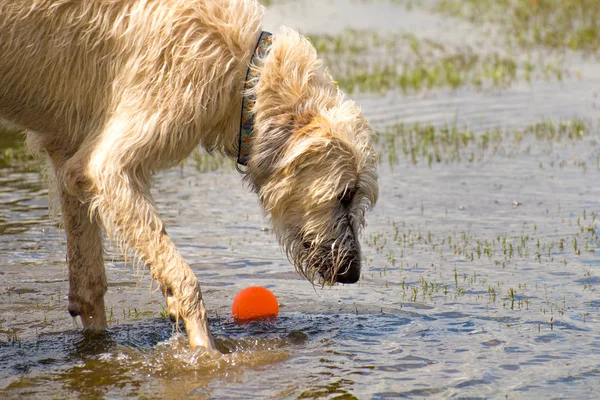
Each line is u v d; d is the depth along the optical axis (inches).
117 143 365.4
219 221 623.2
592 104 946.1
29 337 417.1
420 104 994.1
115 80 376.2
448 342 401.1
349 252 377.7
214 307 458.6
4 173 753.6
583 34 1291.8
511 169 732.7
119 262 538.3
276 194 377.4
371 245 558.9
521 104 966.4
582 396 337.7
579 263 510.9
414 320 432.5
